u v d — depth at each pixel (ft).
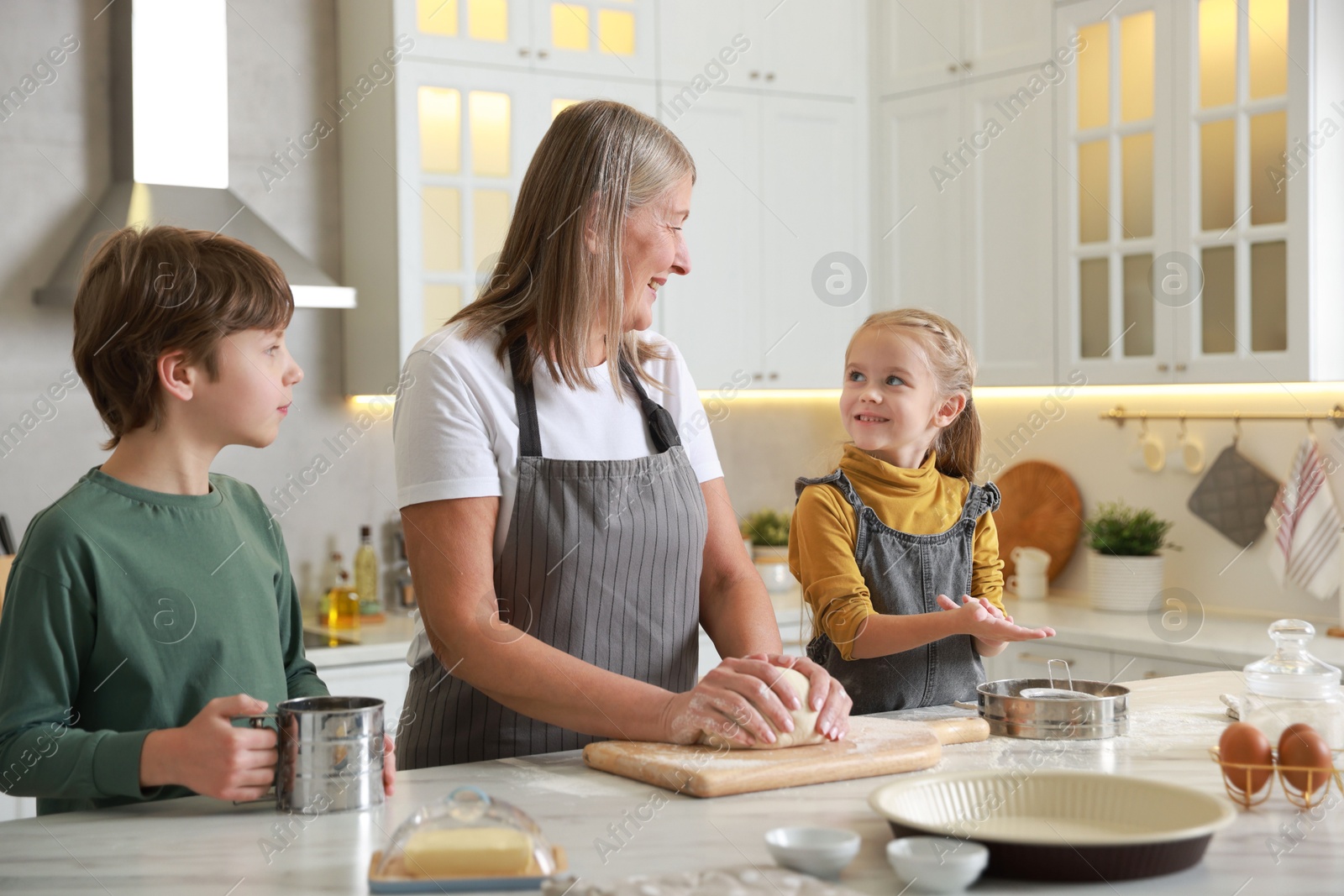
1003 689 4.01
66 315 9.05
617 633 4.00
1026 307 10.19
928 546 5.18
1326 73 8.48
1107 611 9.94
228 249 3.73
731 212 10.64
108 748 3.02
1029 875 2.46
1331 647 8.36
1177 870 2.50
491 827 2.51
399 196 9.02
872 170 11.41
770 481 12.30
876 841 2.68
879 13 11.26
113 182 9.14
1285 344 8.64
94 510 3.53
